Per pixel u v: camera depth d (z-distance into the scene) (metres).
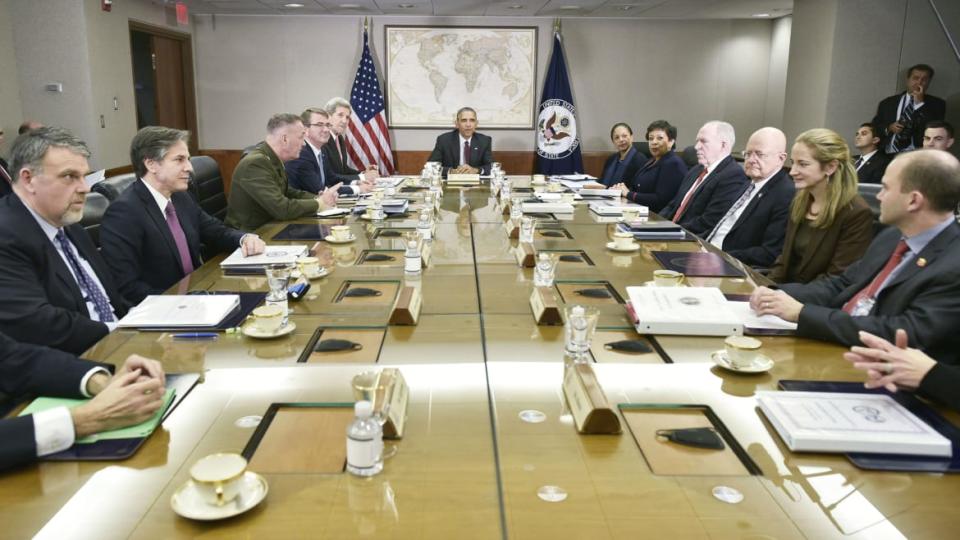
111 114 6.45
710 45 8.59
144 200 2.84
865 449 1.26
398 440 1.31
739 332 1.88
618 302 2.22
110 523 1.05
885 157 6.32
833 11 6.63
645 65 8.60
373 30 8.33
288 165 4.98
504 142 8.64
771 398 1.44
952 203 1.88
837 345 1.84
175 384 1.53
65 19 5.92
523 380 1.60
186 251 3.01
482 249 3.01
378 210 3.77
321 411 1.45
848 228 2.80
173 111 8.02
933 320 1.76
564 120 8.43
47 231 2.26
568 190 5.20
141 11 7.06
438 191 4.70
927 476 1.20
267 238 3.24
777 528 1.05
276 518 1.06
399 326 1.96
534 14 8.18
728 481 1.18
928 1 6.33
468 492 1.14
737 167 4.07
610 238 3.28
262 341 1.83
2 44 5.78
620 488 1.16
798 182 2.85
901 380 1.45
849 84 6.74
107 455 1.24
